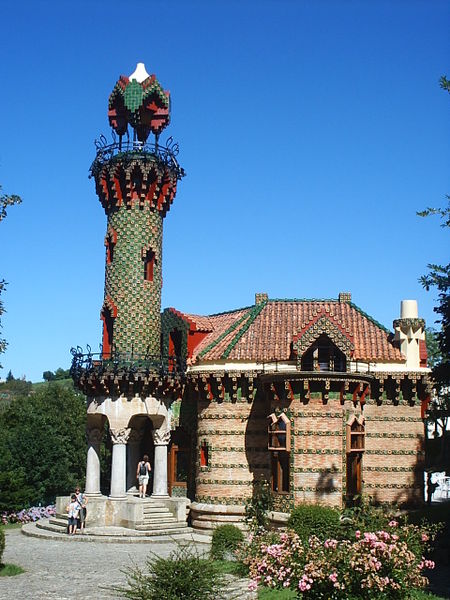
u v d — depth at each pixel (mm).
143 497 40094
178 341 43500
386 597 17000
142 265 41250
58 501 41469
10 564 27578
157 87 42781
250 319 41500
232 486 37750
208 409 38875
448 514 33250
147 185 41438
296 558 17766
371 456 37781
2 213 28656
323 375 34562
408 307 39500
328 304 43312
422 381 38156
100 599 21953
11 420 63219
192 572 18469
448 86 26703
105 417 41812
